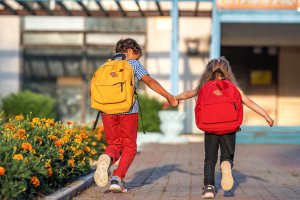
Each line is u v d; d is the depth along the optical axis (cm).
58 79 2473
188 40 2438
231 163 755
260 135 1998
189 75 2439
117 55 806
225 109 733
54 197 695
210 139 755
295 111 2533
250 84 2541
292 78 2534
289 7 2014
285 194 825
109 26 2466
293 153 1591
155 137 2042
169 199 757
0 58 2464
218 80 763
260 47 2534
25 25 2470
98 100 768
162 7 2452
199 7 2447
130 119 780
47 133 877
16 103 2233
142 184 918
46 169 718
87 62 2472
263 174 1095
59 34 2473
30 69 2473
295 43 2447
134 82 788
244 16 2011
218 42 2012
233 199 766
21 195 666
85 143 965
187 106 2427
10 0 2362
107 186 887
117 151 784
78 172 887
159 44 2456
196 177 1020
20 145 713
